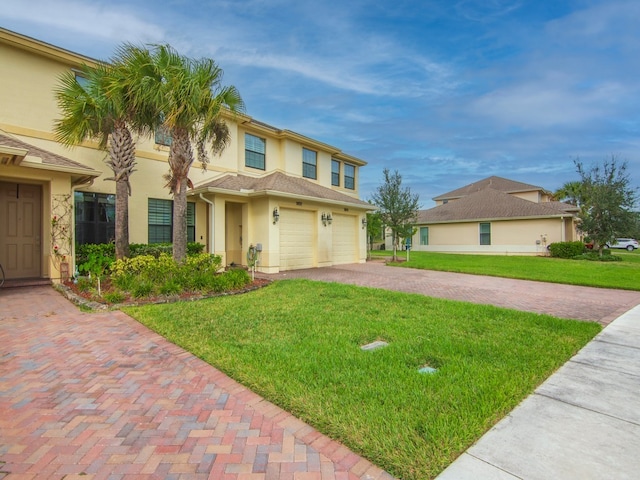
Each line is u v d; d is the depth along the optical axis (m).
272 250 13.28
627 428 2.93
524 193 35.03
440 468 2.39
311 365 4.03
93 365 4.12
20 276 9.91
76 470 2.36
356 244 18.53
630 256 24.42
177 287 7.84
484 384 3.58
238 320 5.96
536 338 5.21
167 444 2.66
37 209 10.23
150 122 9.62
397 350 4.57
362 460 2.48
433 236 28.78
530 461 2.48
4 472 2.33
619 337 5.53
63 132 9.48
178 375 3.88
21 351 4.54
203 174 14.03
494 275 13.27
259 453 2.55
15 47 9.85
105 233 11.59
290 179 16.38
